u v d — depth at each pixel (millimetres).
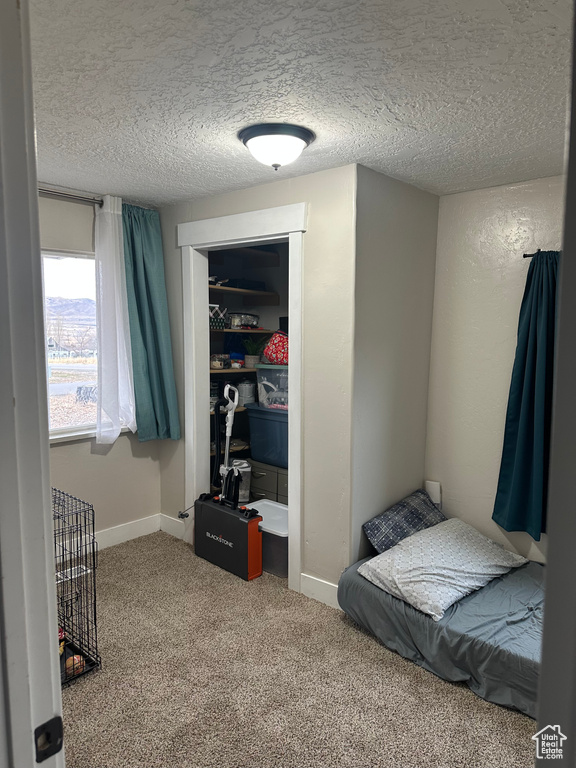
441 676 2297
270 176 2871
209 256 4105
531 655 2074
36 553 680
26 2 632
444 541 2797
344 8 1334
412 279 3094
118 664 2375
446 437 3311
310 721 2049
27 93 641
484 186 3016
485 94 1835
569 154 424
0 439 635
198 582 3135
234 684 2256
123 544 3674
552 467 453
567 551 448
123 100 1900
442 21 1398
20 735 670
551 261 2729
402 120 2068
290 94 1848
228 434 3654
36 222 658
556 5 1321
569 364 435
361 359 2754
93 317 3521
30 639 678
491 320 3074
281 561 3186
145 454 3822
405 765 1850
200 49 1541
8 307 633
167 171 2795
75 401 3473
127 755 1881
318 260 2797
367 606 2584
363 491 2861
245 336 4445
